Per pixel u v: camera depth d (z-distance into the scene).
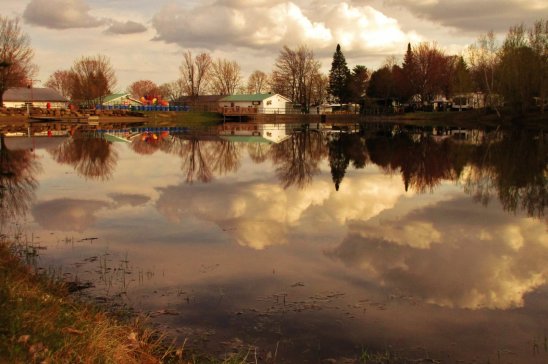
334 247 12.12
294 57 117.06
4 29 76.62
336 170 26.33
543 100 63.50
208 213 15.82
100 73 109.12
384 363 6.74
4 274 8.16
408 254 11.57
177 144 42.69
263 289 9.34
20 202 17.39
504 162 28.84
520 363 6.77
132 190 19.98
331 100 123.81
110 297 8.85
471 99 96.44
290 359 6.81
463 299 8.93
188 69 120.31
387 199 18.30
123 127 70.50
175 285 9.49
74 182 21.97
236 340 7.31
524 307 8.61
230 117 102.81
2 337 5.56
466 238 13.00
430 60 101.25
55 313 6.76
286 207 16.77
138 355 6.46
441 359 6.86
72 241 12.50
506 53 65.25
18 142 41.75
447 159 30.75
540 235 13.26
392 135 52.75
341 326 7.80
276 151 36.78
